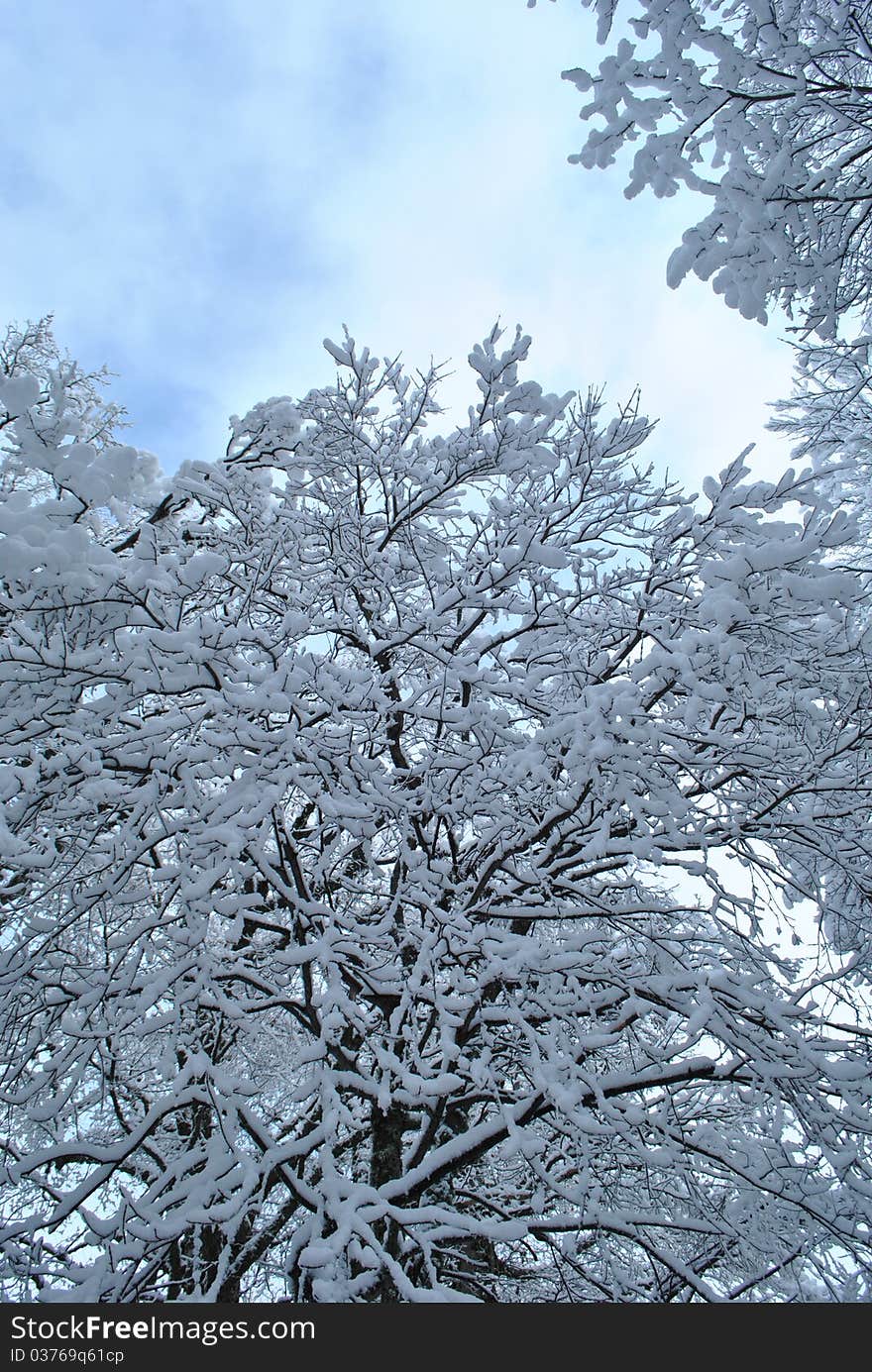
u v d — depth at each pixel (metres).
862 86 3.81
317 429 6.80
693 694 4.74
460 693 6.34
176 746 4.66
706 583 4.80
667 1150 4.72
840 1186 4.86
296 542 6.01
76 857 4.71
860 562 8.70
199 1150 4.48
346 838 5.71
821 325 4.23
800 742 5.36
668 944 5.21
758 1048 4.77
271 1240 5.22
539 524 6.31
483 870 5.42
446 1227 4.13
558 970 4.65
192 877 4.32
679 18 3.68
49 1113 4.31
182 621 5.73
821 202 4.03
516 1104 4.53
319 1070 4.44
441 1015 4.42
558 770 5.60
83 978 4.45
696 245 3.96
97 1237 4.77
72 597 4.24
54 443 4.03
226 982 5.40
